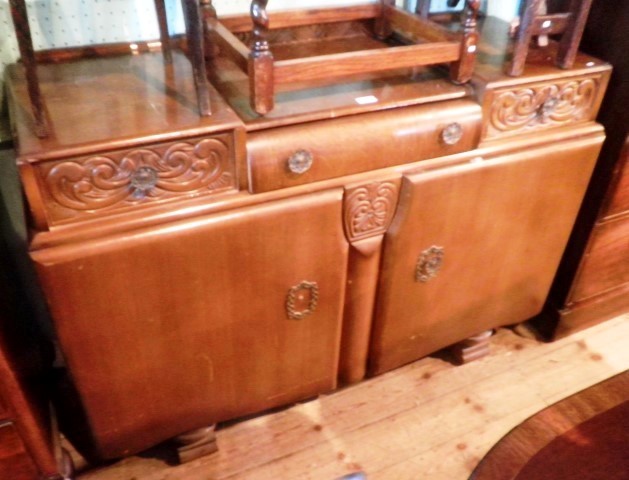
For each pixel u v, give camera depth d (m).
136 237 0.86
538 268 1.38
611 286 1.56
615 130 1.25
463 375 1.50
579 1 1.05
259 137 0.91
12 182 1.19
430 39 1.11
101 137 0.80
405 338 1.31
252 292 1.02
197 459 1.27
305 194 0.98
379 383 1.46
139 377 1.03
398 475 1.26
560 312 1.53
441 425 1.37
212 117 0.88
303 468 1.26
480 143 1.11
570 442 0.72
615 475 0.69
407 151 1.03
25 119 0.86
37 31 1.09
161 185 0.87
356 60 0.94
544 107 1.14
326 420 1.37
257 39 0.86
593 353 1.57
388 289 1.18
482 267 1.28
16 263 1.28
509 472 0.68
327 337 1.18
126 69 1.06
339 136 0.96
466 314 1.36
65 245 0.83
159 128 0.84
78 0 1.09
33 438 1.01
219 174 0.90
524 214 1.24
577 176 1.24
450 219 1.14
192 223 0.90
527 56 1.18
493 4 1.46
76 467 1.24
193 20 0.80
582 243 1.41
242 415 1.23
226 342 1.07
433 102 1.04
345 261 1.08
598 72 1.15
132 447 1.13
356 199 1.02
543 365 1.53
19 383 0.94
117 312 0.92
